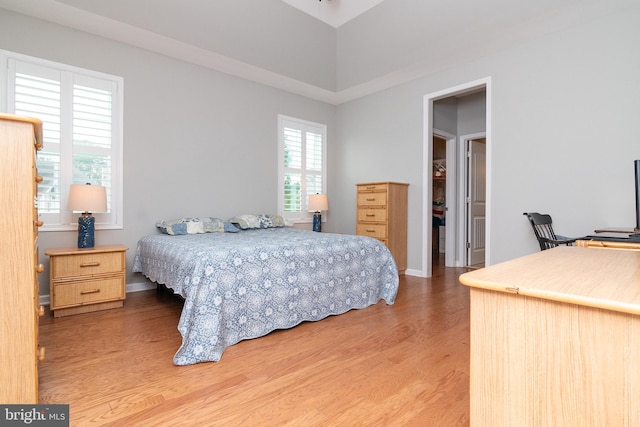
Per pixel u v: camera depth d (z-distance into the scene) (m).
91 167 3.22
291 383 1.68
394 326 2.48
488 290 0.74
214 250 2.19
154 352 2.02
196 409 1.45
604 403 0.61
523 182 3.35
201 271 2.04
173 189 3.72
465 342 2.19
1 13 2.81
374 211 4.30
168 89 3.69
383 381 1.70
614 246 1.77
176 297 3.25
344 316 2.71
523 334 0.70
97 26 3.10
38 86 2.96
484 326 0.75
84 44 3.18
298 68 4.27
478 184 5.23
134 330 2.37
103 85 3.29
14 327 1.15
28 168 1.16
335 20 4.17
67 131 3.09
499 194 3.52
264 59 3.96
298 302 2.48
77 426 1.32
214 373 1.77
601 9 2.79
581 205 2.99
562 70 3.10
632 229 2.46
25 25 2.90
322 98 5.06
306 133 5.00
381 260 3.13
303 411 1.45
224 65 3.94
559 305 0.65
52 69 3.03
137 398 1.53
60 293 2.63
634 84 2.71
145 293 3.41
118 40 3.36
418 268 4.32
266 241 2.74
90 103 3.21
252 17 3.58
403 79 4.33
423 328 2.44
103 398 1.53
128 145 3.43
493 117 3.57
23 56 2.89
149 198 3.56
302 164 4.95
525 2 2.90
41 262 2.95
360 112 5.01
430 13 3.47
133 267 3.39
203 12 3.30
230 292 2.13
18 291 1.15
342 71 4.56
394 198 4.24
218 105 4.08
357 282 2.92
